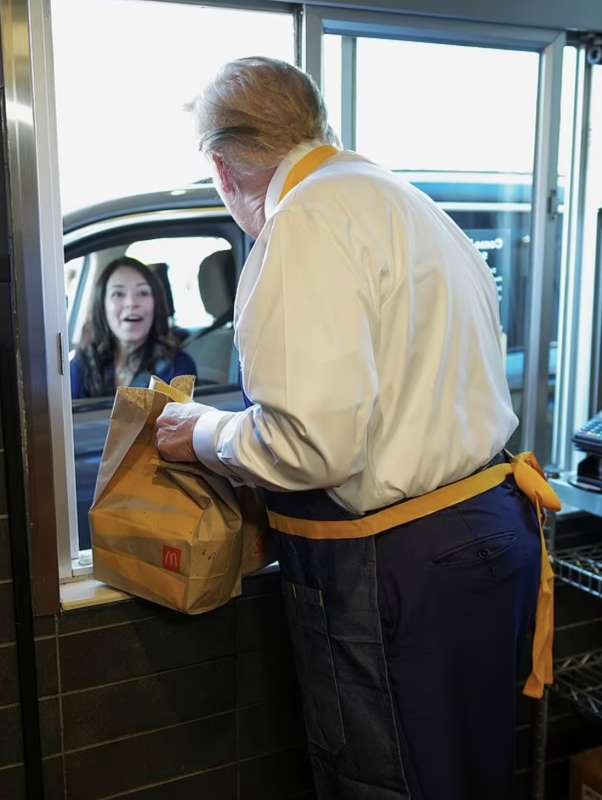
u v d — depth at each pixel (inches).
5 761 59.0
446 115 70.4
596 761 71.5
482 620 49.3
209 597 53.5
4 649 57.4
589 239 76.2
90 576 62.6
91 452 86.1
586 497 67.0
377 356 45.6
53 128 55.7
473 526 48.7
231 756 66.2
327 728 51.9
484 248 74.7
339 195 45.4
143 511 54.4
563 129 74.5
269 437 43.2
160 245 87.0
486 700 50.9
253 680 65.7
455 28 65.4
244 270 47.3
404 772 49.6
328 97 65.9
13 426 53.8
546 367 75.9
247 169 49.9
